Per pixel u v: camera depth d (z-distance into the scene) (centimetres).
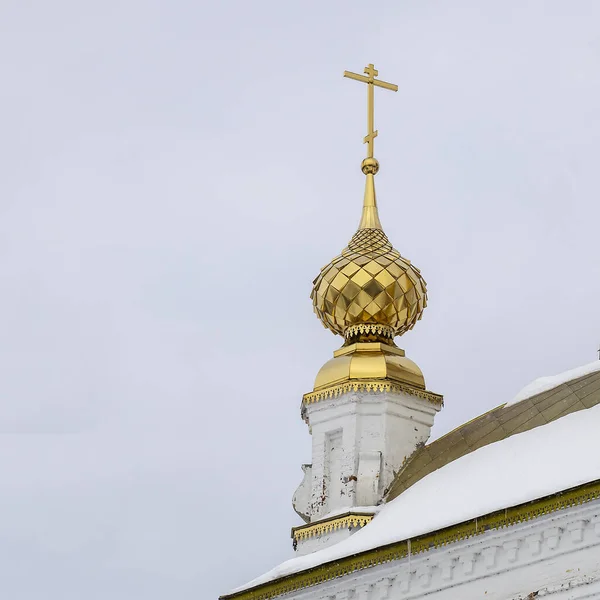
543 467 5684
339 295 7025
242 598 6147
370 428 6706
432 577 5662
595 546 5284
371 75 7456
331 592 5909
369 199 7256
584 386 6175
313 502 6706
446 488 6022
